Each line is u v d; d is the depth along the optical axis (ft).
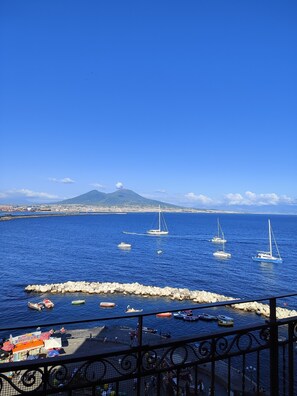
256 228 478.59
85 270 156.66
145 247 239.71
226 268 162.50
